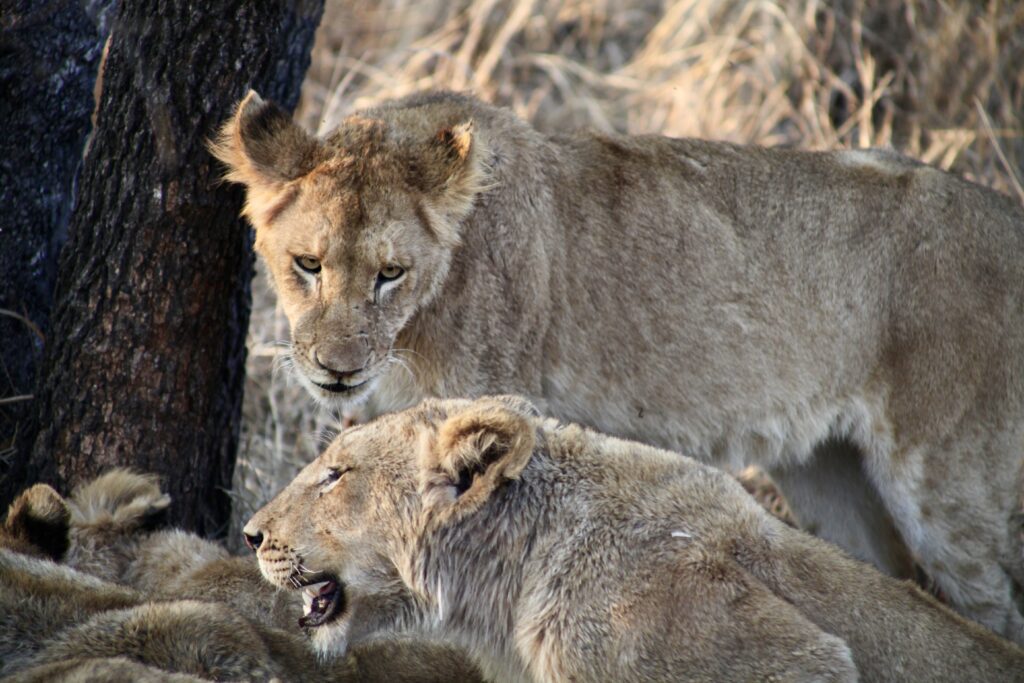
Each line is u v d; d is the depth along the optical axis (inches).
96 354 408.8
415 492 329.4
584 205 410.9
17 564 349.7
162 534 398.0
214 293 414.6
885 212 426.3
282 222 370.0
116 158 403.2
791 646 304.5
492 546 330.6
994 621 426.3
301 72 435.5
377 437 337.1
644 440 422.9
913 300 420.5
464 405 344.2
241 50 401.4
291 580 331.6
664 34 751.1
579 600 318.7
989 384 418.9
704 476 336.8
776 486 469.4
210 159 401.7
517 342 395.5
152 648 323.3
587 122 722.8
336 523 331.0
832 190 430.0
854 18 722.8
